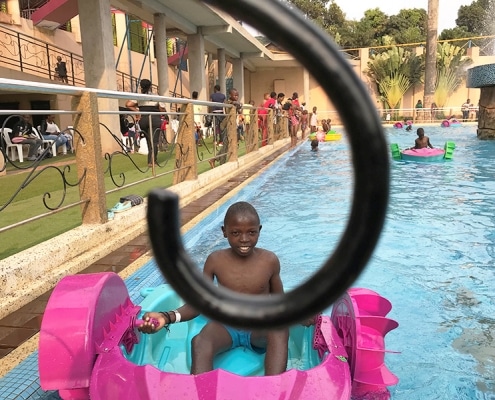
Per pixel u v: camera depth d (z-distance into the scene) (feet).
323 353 7.65
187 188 23.52
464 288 12.89
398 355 9.60
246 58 82.23
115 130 38.29
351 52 119.34
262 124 47.88
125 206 18.19
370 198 1.32
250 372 7.87
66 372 6.79
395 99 102.94
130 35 75.10
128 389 6.17
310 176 32.32
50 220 18.33
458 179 30.07
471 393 8.32
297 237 17.95
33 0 61.72
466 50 112.06
